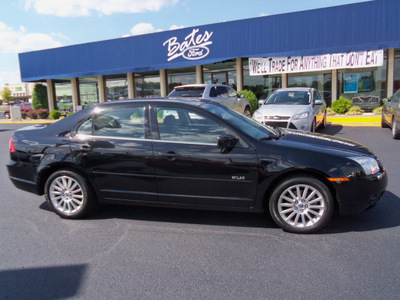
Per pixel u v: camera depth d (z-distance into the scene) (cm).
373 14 1359
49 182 449
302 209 382
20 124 2095
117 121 435
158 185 413
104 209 487
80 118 450
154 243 374
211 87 1144
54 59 2036
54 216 464
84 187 438
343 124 1267
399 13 1322
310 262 322
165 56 1772
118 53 1877
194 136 406
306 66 1503
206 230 405
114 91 2225
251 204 393
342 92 1645
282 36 1519
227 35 1616
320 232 387
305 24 1471
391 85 1538
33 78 2112
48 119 2225
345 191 368
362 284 283
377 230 387
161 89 2056
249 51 1588
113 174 425
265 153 382
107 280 303
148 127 420
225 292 279
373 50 1383
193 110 413
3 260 344
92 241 383
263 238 378
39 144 452
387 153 772
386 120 1050
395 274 297
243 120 447
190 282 295
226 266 320
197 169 396
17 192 585
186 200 409
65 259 343
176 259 337
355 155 383
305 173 381
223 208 402
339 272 303
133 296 278
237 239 378
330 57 1451
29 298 281
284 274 303
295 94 1056
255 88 1803
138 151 414
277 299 267
